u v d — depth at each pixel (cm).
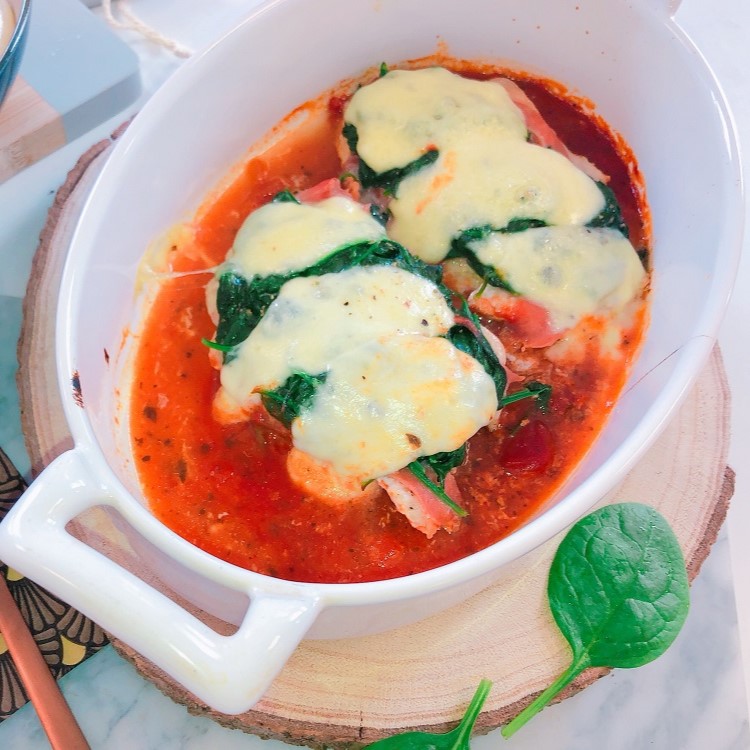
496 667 26
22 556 19
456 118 31
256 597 20
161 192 30
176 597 27
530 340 30
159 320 31
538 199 30
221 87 30
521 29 33
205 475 28
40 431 30
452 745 25
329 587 21
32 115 35
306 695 26
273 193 34
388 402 26
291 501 28
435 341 26
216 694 19
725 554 30
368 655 26
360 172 32
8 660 28
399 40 33
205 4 40
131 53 37
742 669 29
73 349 24
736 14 41
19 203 35
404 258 29
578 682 27
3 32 33
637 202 32
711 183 27
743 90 39
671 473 29
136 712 28
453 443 26
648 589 26
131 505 21
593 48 32
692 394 30
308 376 26
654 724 28
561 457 29
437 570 21
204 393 30
